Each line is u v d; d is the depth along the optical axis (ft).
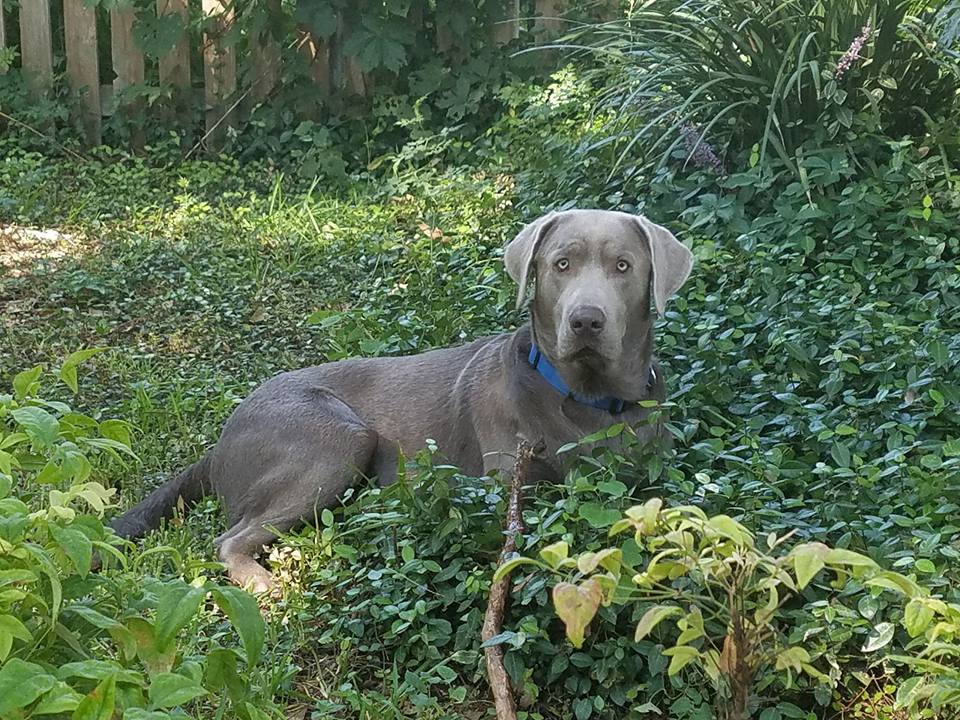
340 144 13.76
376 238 10.83
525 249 6.61
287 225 11.34
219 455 7.13
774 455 6.30
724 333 7.66
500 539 5.88
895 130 9.82
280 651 5.80
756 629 4.20
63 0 14.15
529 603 5.63
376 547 6.18
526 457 6.15
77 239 11.27
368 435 6.94
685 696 5.28
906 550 5.67
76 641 4.33
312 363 8.85
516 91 13.05
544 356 6.59
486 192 10.84
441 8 13.74
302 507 6.82
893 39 9.52
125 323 9.61
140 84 14.17
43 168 13.15
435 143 13.17
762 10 9.77
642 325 6.55
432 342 8.27
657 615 4.09
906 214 8.41
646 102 10.35
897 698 4.79
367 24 13.51
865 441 6.62
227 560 6.56
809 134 9.50
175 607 4.19
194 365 8.86
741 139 9.87
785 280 8.16
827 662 5.39
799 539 5.74
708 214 8.94
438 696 5.62
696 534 4.74
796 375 7.22
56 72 14.48
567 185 10.27
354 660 5.84
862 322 7.36
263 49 14.11
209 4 14.14
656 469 5.93
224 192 12.76
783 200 8.96
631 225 6.51
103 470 7.34
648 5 10.55
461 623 5.87
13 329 9.32
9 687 3.94
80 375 8.55
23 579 4.16
